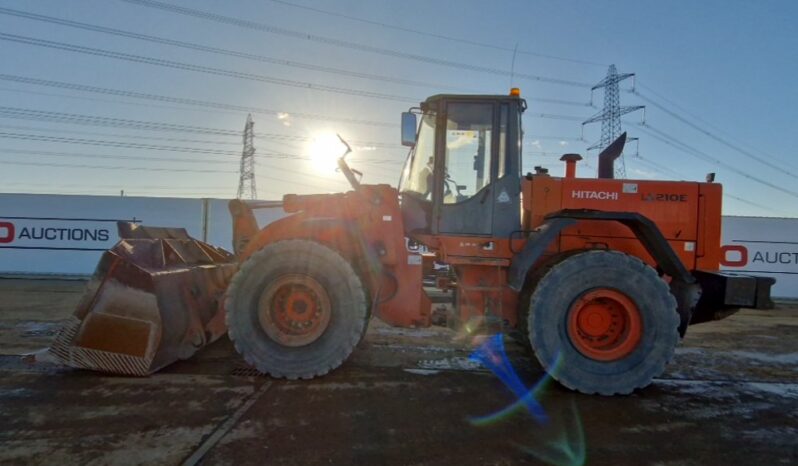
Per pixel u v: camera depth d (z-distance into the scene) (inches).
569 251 188.9
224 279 216.2
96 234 471.2
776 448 129.3
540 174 208.4
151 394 154.9
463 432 134.2
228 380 169.9
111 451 116.6
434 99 200.4
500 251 193.9
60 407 143.2
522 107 202.4
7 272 470.3
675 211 195.9
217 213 469.4
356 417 141.6
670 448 128.0
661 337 168.2
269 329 171.9
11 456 113.4
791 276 453.7
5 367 179.3
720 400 166.4
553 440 131.0
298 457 116.2
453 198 197.6
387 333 255.0
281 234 189.6
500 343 229.3
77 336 170.9
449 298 219.6
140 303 170.7
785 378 194.4
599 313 174.2
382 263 191.3
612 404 159.9
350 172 195.3
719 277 184.1
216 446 120.4
